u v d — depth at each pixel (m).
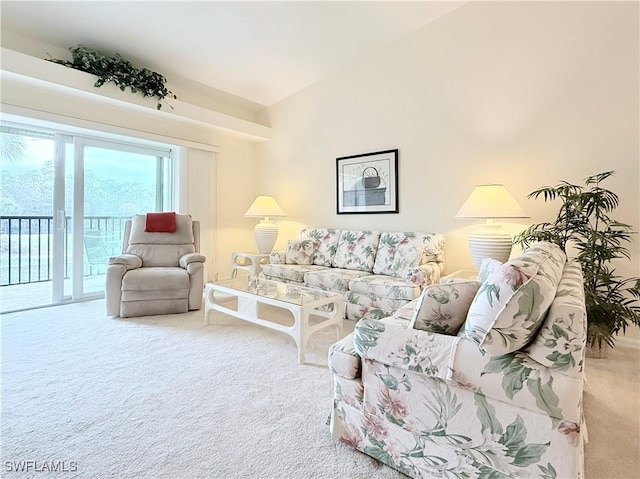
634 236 2.47
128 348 2.36
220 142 4.61
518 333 0.96
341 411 1.38
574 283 1.23
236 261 4.43
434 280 2.91
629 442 1.43
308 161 4.40
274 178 4.80
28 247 4.52
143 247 3.57
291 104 4.53
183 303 3.23
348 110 3.97
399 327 1.25
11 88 2.90
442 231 3.33
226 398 1.73
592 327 2.14
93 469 1.24
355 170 3.92
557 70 2.71
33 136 3.58
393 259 3.27
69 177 3.61
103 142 3.80
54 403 1.66
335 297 2.46
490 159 3.04
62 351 2.29
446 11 3.19
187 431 1.46
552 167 2.75
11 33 2.91
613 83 2.51
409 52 3.47
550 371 0.97
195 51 3.46
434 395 1.14
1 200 3.64
